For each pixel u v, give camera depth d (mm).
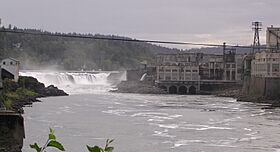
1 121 48375
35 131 73125
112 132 76500
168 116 105000
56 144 8836
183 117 103625
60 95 170375
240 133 78875
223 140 70875
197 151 61281
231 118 102938
